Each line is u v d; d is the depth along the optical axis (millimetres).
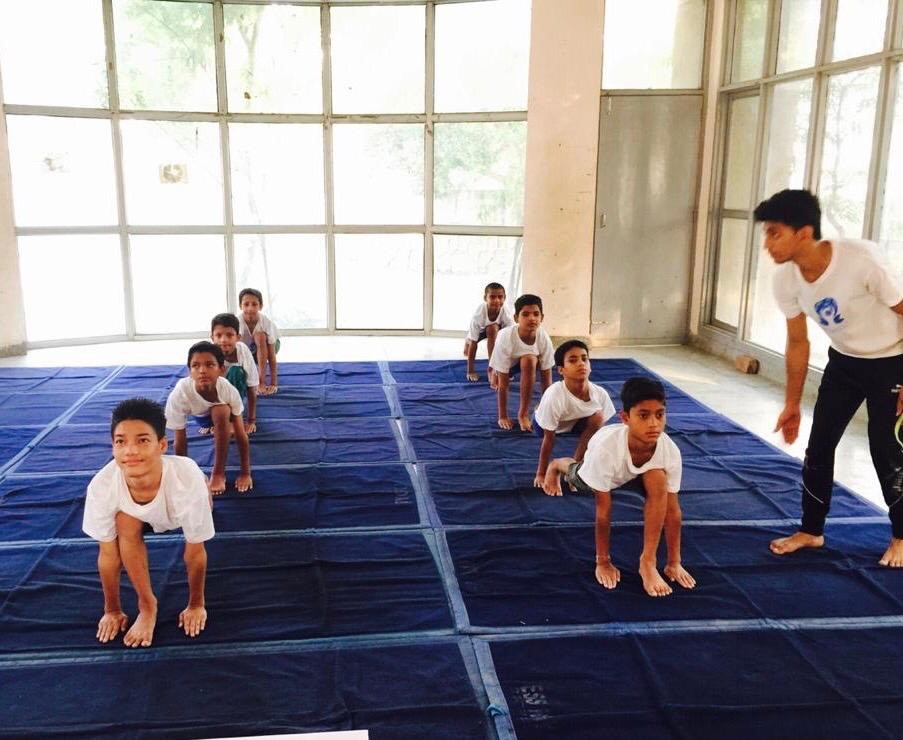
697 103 6488
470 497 3482
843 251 2502
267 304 7109
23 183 6277
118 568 2369
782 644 2363
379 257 7094
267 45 6602
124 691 2127
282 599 2602
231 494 3494
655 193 6609
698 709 2057
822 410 2809
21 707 2061
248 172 6836
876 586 2693
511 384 5406
